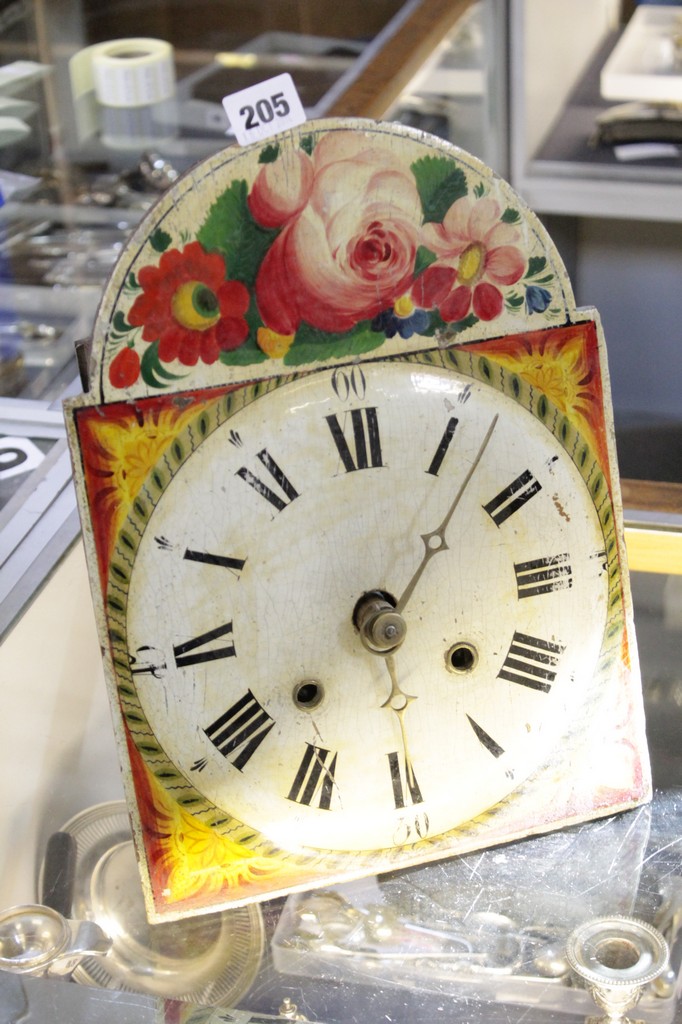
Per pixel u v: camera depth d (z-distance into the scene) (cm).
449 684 77
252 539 71
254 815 75
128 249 68
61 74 131
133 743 72
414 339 74
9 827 86
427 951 75
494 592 77
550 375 77
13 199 126
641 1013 72
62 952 75
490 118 155
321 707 74
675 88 163
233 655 72
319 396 72
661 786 85
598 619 80
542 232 75
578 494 78
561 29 166
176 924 77
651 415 166
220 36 140
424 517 74
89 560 70
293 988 73
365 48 138
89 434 69
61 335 117
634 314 197
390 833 78
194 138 132
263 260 70
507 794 80
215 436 71
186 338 70
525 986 73
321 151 70
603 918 77
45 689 90
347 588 73
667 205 160
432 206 73
